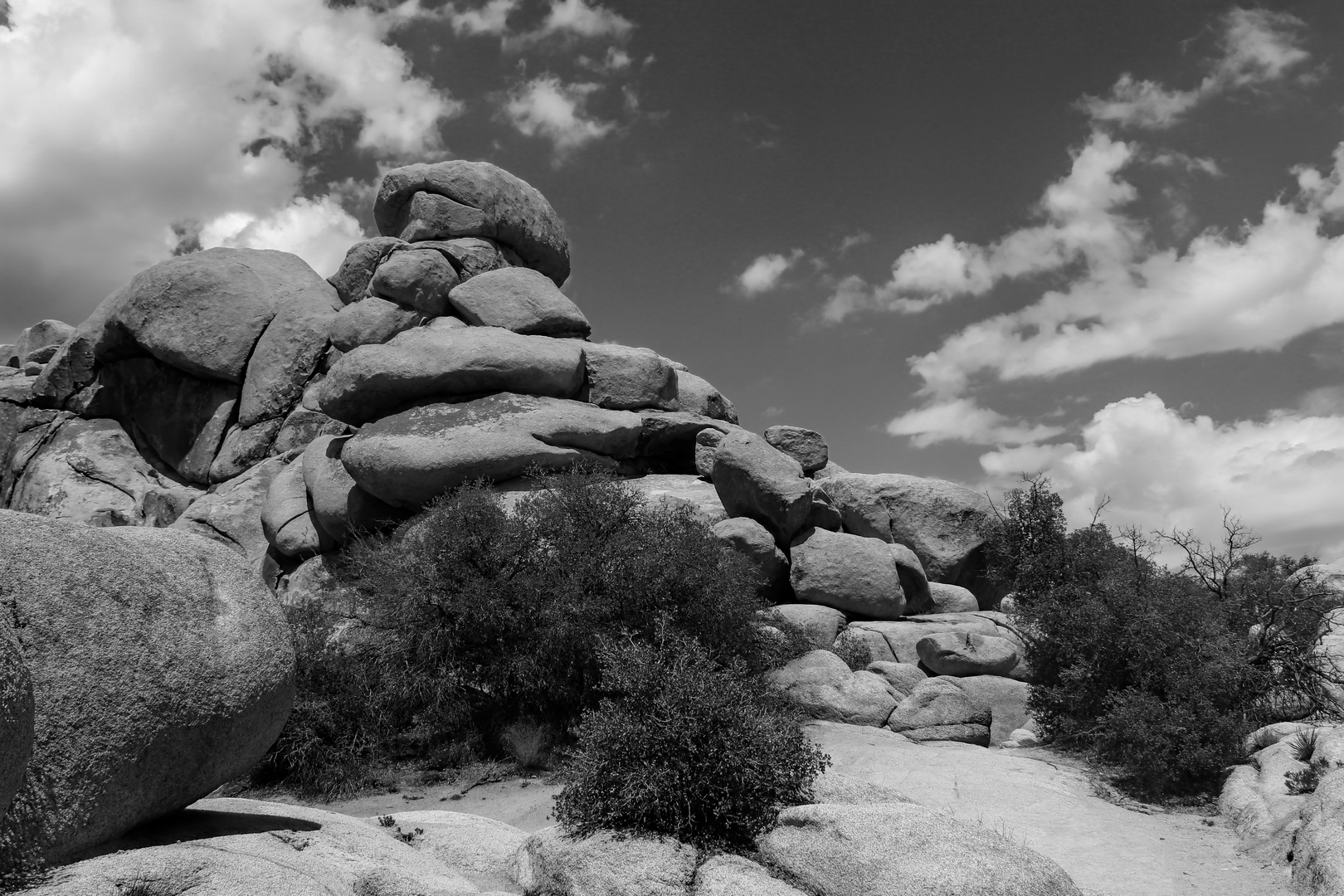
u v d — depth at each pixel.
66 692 5.29
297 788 12.07
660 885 6.93
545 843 7.51
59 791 5.16
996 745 14.11
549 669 13.36
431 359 21.86
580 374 23.22
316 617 13.80
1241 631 13.81
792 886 7.05
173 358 27.67
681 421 23.50
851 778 8.32
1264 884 7.87
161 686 5.71
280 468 25.12
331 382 22.61
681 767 7.63
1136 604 12.76
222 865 5.28
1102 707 12.62
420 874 6.45
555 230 29.86
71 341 30.12
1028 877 6.57
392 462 20.11
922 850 6.79
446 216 27.56
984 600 21.50
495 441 20.39
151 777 5.69
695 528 15.02
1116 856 8.61
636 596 13.50
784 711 13.34
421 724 13.52
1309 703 12.69
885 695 14.02
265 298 27.97
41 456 28.81
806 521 19.72
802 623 17.64
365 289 27.50
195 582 6.29
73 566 5.59
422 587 13.67
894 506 21.59
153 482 28.16
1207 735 11.23
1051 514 19.78
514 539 14.23
